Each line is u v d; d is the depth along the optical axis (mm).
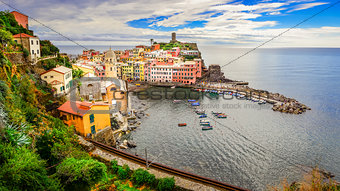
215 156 52281
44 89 50375
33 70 53688
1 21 61594
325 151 55844
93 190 21547
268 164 49250
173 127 70875
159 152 53469
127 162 29875
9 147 15055
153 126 71312
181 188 24094
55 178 16859
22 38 59375
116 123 65062
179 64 159625
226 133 66500
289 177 44344
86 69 95938
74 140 30812
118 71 161500
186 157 51469
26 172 14305
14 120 21641
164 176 26359
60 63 72000
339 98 120312
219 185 25750
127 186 24938
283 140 62094
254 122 77250
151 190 24422
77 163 18844
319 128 72000
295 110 90188
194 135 64625
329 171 46562
